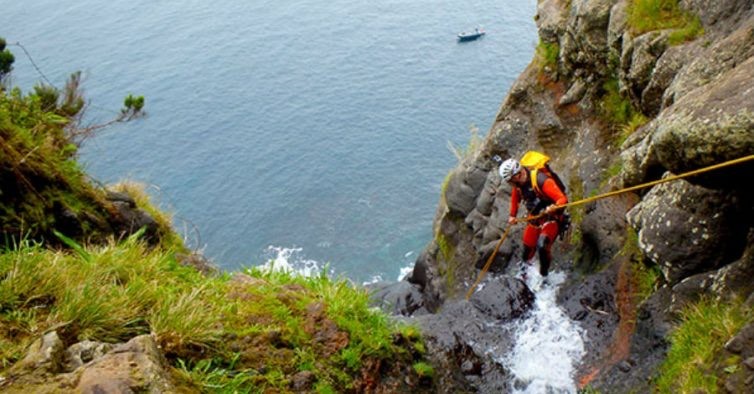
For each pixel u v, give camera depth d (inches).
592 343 299.4
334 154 3009.4
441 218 569.3
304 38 5255.9
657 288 283.9
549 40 495.8
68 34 5580.7
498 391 281.4
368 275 2033.7
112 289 168.7
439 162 2797.7
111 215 242.7
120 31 5698.8
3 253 176.1
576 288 337.1
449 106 3432.6
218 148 3228.3
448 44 4503.0
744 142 189.6
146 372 130.0
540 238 338.0
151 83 4372.5
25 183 203.5
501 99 3444.9
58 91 273.3
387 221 2311.8
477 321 327.9
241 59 4874.5
